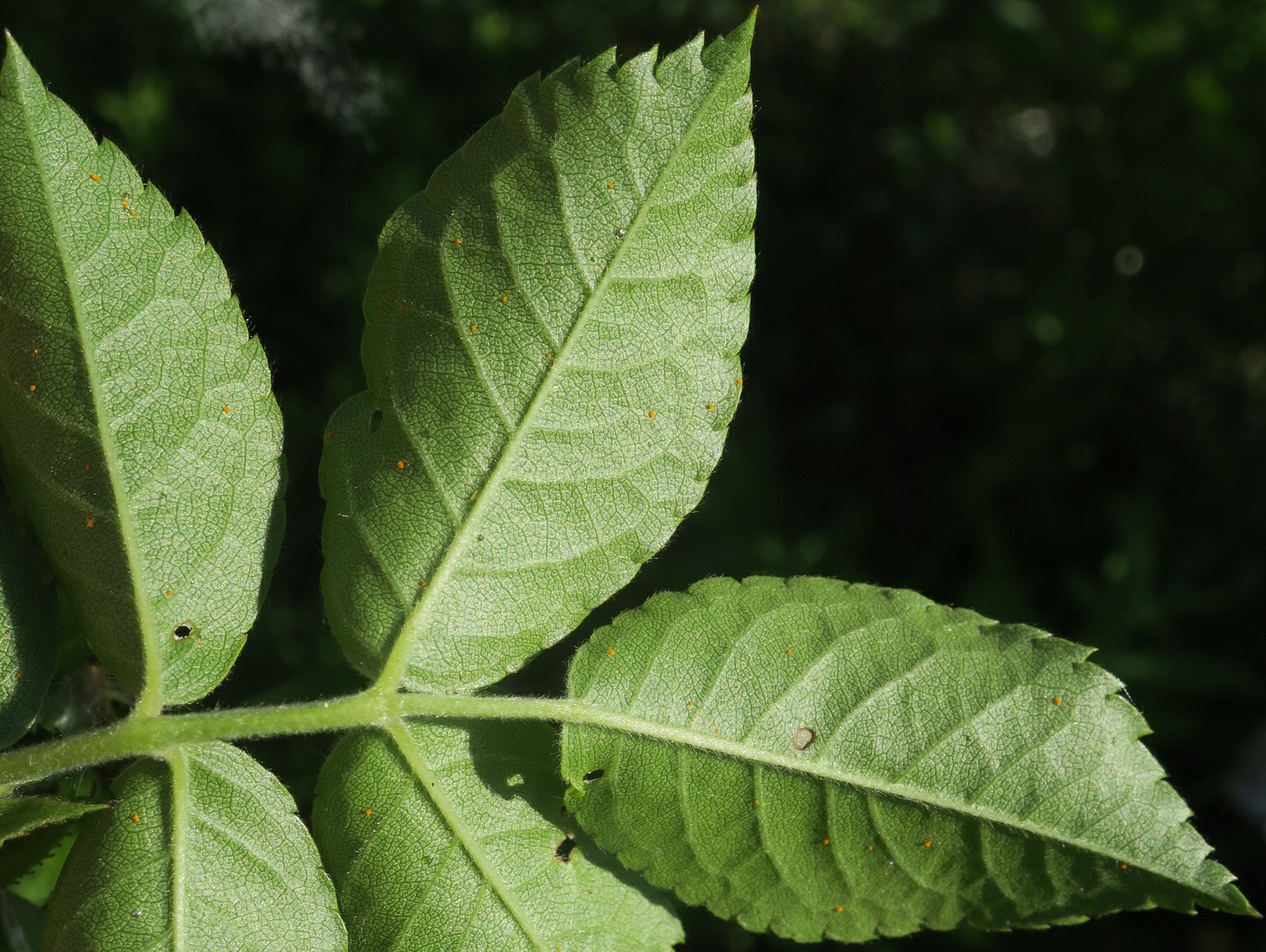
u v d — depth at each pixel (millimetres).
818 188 928
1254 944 770
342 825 385
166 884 378
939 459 923
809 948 703
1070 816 383
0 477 387
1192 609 779
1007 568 806
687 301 386
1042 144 948
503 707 386
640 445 388
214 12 591
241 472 387
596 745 385
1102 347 849
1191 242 852
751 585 389
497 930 385
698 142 384
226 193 661
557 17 783
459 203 385
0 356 380
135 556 384
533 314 385
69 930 376
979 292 937
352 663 388
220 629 387
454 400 386
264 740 510
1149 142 851
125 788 380
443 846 385
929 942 721
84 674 411
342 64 626
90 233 380
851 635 388
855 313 941
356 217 686
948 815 385
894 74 940
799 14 925
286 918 380
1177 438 860
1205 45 827
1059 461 854
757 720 386
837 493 921
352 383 679
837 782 385
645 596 722
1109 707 385
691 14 858
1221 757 776
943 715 386
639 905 391
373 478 388
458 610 387
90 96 639
